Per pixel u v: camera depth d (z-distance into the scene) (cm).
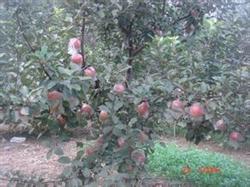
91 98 210
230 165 378
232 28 251
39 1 224
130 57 246
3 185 268
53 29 225
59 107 181
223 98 194
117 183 196
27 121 188
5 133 494
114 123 194
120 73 207
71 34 223
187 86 195
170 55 214
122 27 244
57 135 207
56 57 192
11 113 180
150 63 218
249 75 200
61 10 225
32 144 465
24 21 215
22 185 205
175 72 204
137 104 194
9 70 196
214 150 446
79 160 210
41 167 383
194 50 241
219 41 247
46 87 173
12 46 209
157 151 390
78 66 180
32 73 191
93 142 221
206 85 193
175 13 265
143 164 211
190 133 217
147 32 248
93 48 243
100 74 208
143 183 206
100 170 204
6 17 213
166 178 325
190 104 195
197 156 392
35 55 175
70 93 176
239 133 199
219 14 264
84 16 215
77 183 200
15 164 394
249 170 371
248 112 197
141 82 204
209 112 191
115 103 195
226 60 239
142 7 233
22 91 179
